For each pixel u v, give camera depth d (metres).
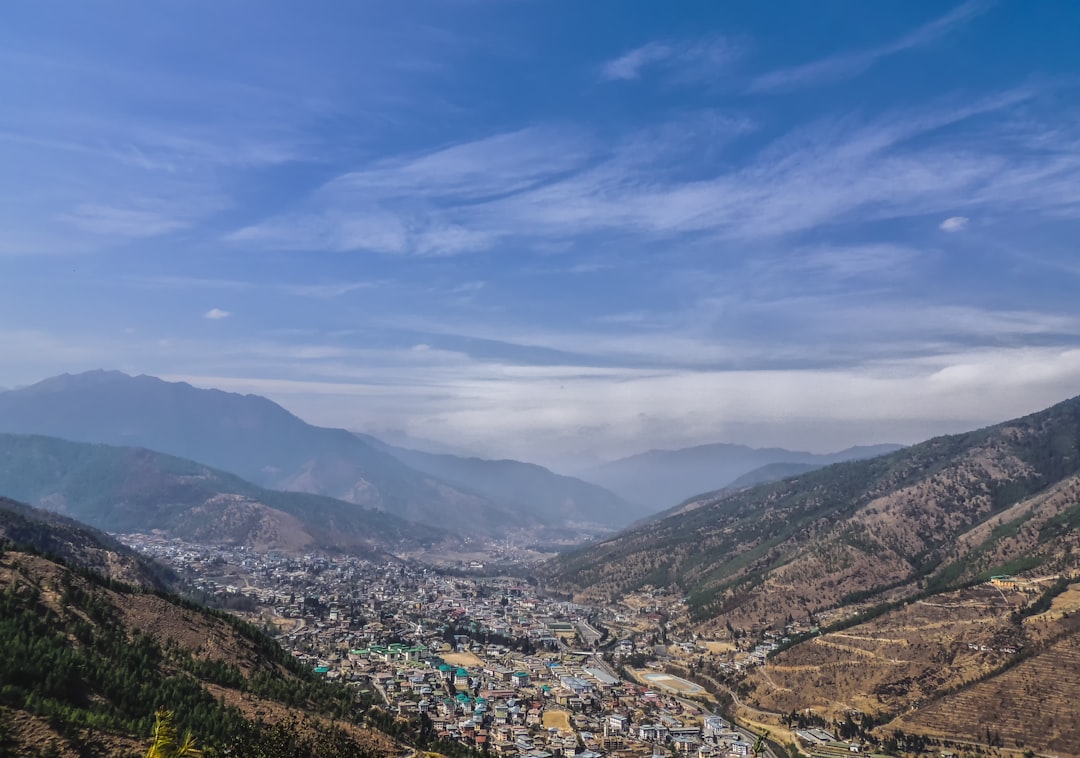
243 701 178.62
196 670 187.50
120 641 183.00
